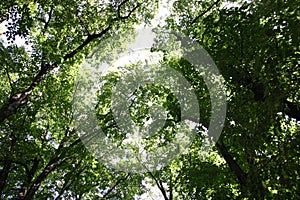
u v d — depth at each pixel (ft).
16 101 40.16
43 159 58.49
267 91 28.37
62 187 64.85
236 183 45.37
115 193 69.00
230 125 35.17
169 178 65.51
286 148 26.25
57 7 52.75
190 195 51.08
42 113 61.05
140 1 53.88
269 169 27.09
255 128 28.71
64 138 59.16
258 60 29.53
